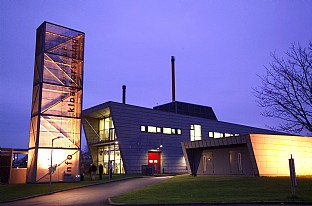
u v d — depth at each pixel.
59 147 30.61
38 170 29.31
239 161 29.56
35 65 33.19
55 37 32.50
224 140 30.03
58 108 31.39
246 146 29.00
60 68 32.19
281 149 29.30
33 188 25.50
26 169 34.16
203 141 32.31
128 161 42.84
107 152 47.59
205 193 18.66
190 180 26.34
